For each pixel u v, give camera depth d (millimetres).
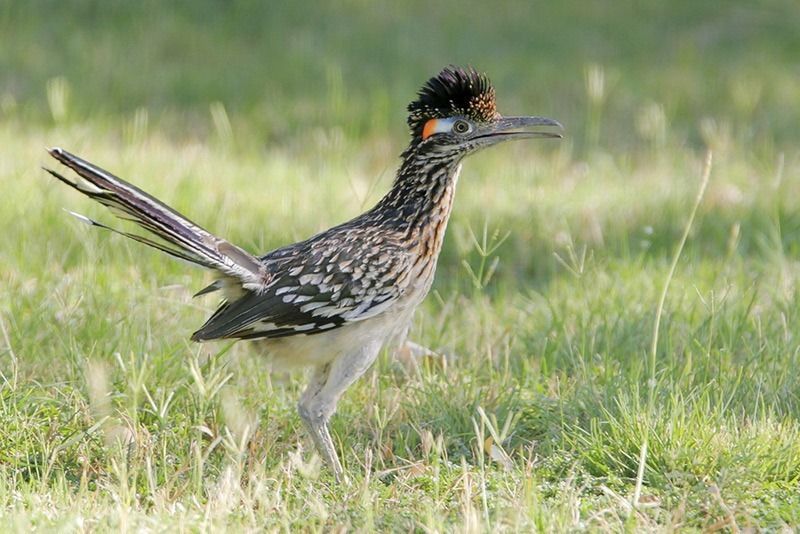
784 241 15211
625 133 21125
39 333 11258
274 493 8656
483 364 11688
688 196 16922
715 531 8266
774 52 25000
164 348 11008
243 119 20953
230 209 15406
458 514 8477
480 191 17469
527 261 14852
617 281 13391
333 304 9516
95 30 23906
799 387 10547
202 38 24016
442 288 13953
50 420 9820
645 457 9008
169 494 8734
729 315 12148
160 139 19203
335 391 9695
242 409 10109
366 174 18969
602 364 11320
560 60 24281
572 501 8469
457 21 25703
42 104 20344
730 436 9398
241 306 9578
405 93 22078
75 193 15422
